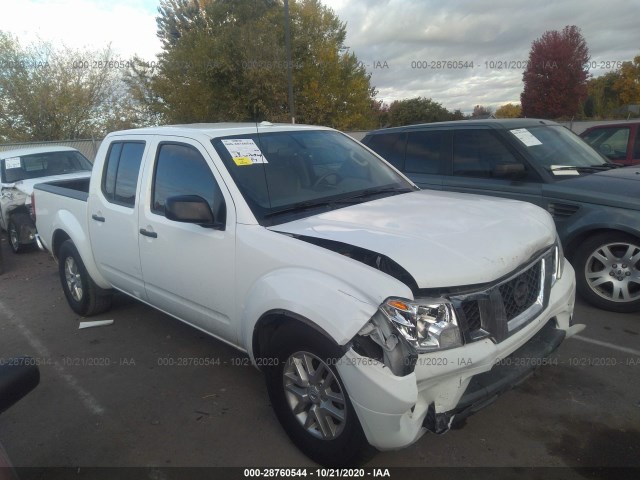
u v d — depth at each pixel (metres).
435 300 2.50
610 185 4.89
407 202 3.57
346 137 4.53
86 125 28.05
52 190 5.66
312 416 2.90
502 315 2.65
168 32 43.03
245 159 3.57
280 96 25.61
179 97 26.03
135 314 5.49
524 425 3.21
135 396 3.82
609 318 4.72
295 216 3.31
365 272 2.57
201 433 3.32
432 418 2.49
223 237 3.30
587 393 3.53
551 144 5.80
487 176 5.76
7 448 3.27
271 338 2.99
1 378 1.89
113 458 3.12
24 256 8.91
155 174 4.03
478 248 2.73
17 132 26.67
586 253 4.91
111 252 4.57
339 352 2.51
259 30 25.16
